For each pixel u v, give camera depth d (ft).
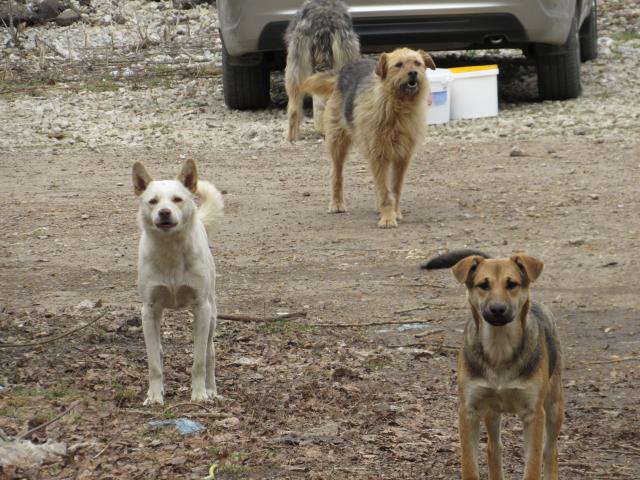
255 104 70.18
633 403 27.71
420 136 46.65
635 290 36.91
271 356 31.63
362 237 44.62
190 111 70.44
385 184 46.37
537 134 60.95
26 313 35.50
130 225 47.39
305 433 25.27
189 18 95.96
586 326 33.83
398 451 24.39
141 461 23.11
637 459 24.23
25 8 95.35
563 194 49.34
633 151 56.13
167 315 36.11
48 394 27.37
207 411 26.53
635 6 96.73
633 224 44.29
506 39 62.80
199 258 26.99
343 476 22.82
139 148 61.77
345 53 59.98
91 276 40.32
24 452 22.93
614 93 70.03
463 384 21.48
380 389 28.81
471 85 65.21
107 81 79.87
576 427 26.20
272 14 62.54
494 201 49.08
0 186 54.08
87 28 94.07
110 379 28.91
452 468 23.49
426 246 42.98
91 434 24.57
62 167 57.77
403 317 35.27
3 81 80.07
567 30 63.87
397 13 61.62
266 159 58.85
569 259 40.40
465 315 35.32
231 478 22.59
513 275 20.77
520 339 20.95
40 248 44.09
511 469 24.18
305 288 38.40
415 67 45.14
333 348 32.35
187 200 26.66
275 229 46.26
